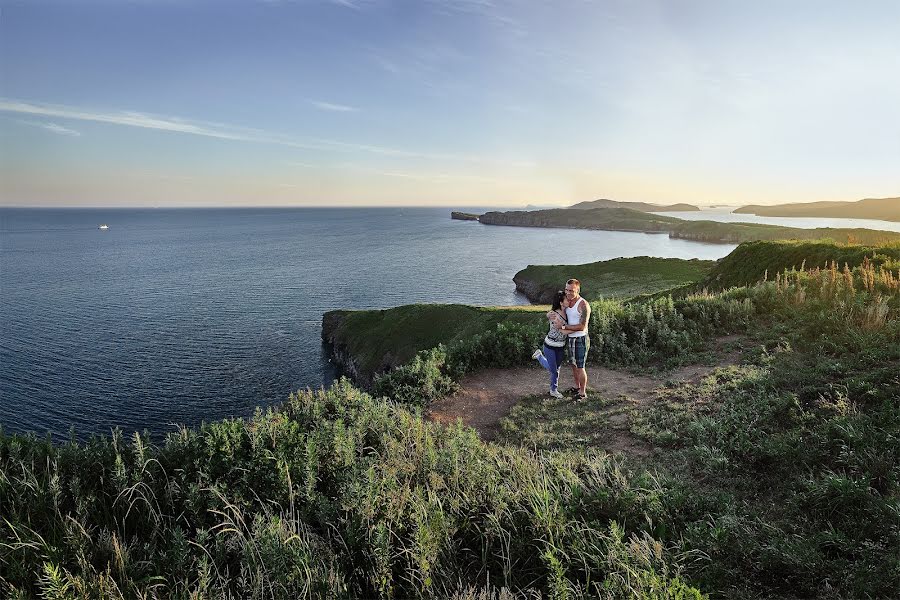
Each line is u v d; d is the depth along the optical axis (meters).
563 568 3.89
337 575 3.67
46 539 3.90
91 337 56.41
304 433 6.15
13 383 41.84
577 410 9.14
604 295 67.50
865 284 12.34
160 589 3.58
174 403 39.09
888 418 5.87
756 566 4.05
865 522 4.34
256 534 3.90
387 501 4.55
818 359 8.50
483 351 12.79
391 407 8.60
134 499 4.51
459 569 4.02
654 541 4.20
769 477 5.59
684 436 7.15
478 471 5.47
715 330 12.58
